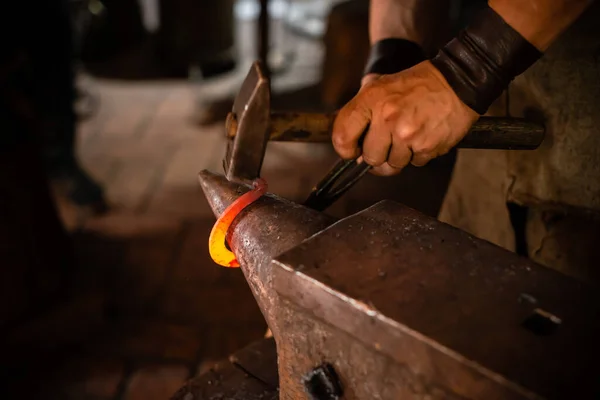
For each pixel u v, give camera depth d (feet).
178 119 11.63
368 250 2.19
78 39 13.83
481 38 2.46
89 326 6.99
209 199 2.85
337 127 2.55
